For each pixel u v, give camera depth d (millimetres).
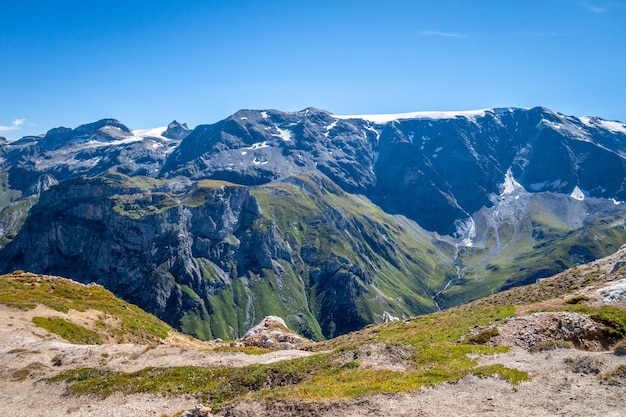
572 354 45844
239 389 52094
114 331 90000
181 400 50844
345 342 81875
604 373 37906
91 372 59688
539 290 85750
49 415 48906
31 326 78812
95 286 120438
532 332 53438
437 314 91125
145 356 66000
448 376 41875
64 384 56562
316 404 38188
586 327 53406
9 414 49469
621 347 43188
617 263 80062
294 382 50812
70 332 81250
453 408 34812
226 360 63281
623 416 30594
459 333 59406
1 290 100562
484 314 68938
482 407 34531
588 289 70562
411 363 48250
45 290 105875
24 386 57000
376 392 39062
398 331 77125
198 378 55875
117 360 64500
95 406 50375
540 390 36469
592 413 31578
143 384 54781
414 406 35750
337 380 45406
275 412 38531
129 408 49281
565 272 94312
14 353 66250
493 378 39938
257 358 64188
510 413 33062
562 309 60375
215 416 40094
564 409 32719
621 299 61750
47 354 67375
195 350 69125
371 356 51781
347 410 36438
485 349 49969
